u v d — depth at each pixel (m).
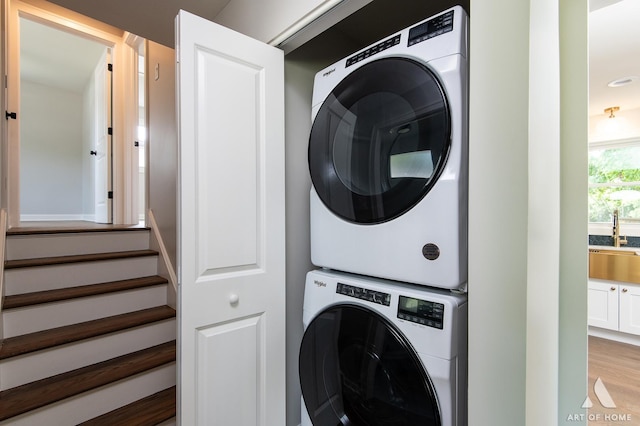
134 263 2.16
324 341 1.13
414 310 0.88
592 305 2.26
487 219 0.69
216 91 1.14
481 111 0.70
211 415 1.12
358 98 1.07
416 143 0.90
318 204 1.22
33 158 4.77
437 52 0.86
